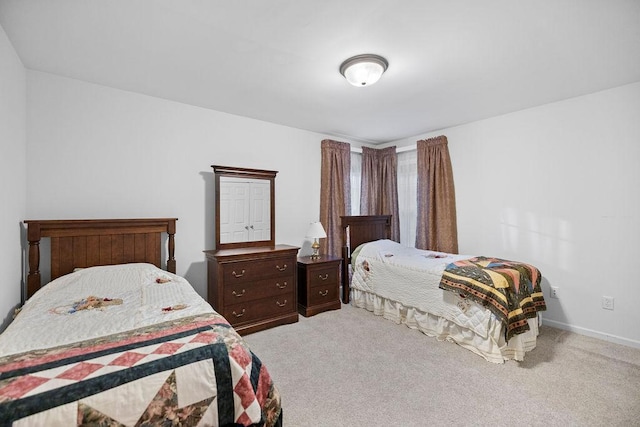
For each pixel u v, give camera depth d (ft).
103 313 5.00
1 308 5.57
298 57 6.56
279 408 4.29
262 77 7.57
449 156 12.21
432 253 11.11
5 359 3.46
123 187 8.44
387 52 6.32
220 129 10.26
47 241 7.39
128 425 3.09
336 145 13.21
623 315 8.29
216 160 10.18
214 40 5.89
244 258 9.18
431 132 12.92
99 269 7.25
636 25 5.36
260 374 4.22
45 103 7.32
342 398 5.89
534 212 9.93
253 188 10.79
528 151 10.03
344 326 9.67
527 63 6.86
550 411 5.46
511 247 10.48
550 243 9.59
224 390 3.69
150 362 3.50
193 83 7.98
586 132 8.84
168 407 3.33
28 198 7.11
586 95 8.80
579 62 6.82
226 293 8.87
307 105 9.66
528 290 8.02
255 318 9.39
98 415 2.96
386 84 8.00
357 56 6.44
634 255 8.11
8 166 5.88
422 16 5.10
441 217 12.17
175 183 9.36
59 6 4.85
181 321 4.70
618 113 8.28
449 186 12.00
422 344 8.30
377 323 9.94
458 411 5.49
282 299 9.95
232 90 8.44
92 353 3.64
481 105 9.69
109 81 7.85
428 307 8.93
